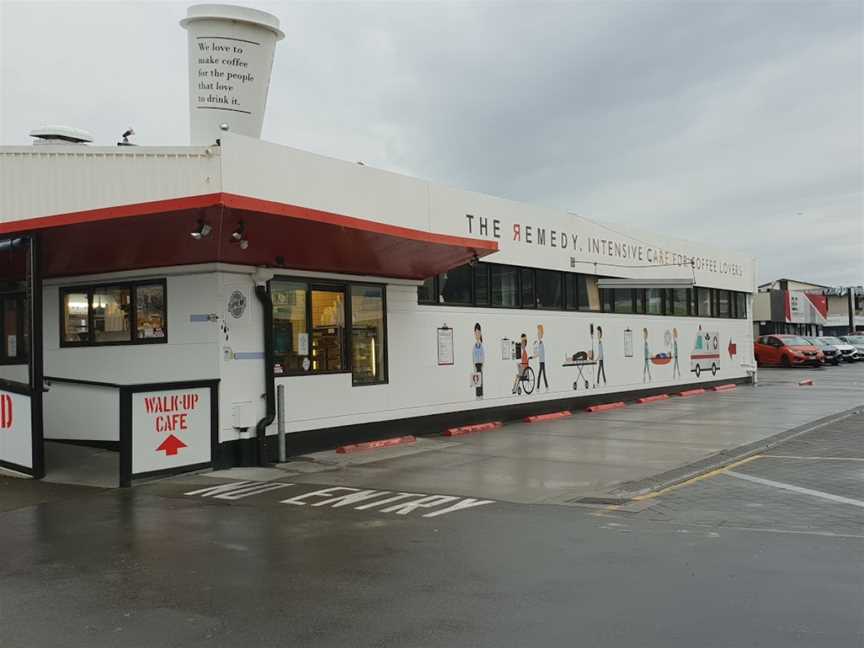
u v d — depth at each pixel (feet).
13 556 22.58
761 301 177.68
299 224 34.45
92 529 25.90
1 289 48.52
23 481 34.94
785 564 21.02
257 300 40.96
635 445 45.44
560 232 67.21
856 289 252.62
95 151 38.75
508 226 60.59
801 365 143.13
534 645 15.37
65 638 16.08
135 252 37.73
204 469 37.63
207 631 16.43
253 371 40.37
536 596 18.48
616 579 19.79
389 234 38.06
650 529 25.44
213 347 38.86
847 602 17.76
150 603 18.29
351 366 46.55
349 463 40.19
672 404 73.87
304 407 43.27
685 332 88.33
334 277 45.21
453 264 48.08
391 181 48.67
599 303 73.51
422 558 22.03
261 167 39.14
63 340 44.96
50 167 39.50
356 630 16.39
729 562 21.29
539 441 48.32
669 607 17.53
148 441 34.99
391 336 49.62
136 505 29.86
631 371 77.56
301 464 39.91
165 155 37.47
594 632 16.01
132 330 42.09
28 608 17.99
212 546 23.58
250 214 32.14
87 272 42.93
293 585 19.60
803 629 16.03
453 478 35.63
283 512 28.50
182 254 38.01
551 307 66.69
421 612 17.47
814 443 46.09
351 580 19.98
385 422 48.65
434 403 52.85
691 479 35.04
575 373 68.90
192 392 37.22
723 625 16.31
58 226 33.40
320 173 42.91
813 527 25.55
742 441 46.29
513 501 30.32
